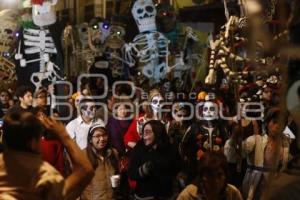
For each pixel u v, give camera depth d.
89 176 3.38
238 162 6.53
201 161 4.17
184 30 12.52
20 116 3.21
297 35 1.43
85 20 13.10
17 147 3.18
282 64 1.42
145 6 12.30
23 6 11.47
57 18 12.38
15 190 3.06
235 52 5.89
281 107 1.44
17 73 11.26
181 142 7.52
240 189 6.59
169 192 5.96
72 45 11.75
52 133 3.47
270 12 3.54
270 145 5.88
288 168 1.64
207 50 12.16
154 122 6.09
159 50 12.31
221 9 12.49
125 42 12.30
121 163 6.77
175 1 12.88
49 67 11.40
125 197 6.32
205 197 4.14
